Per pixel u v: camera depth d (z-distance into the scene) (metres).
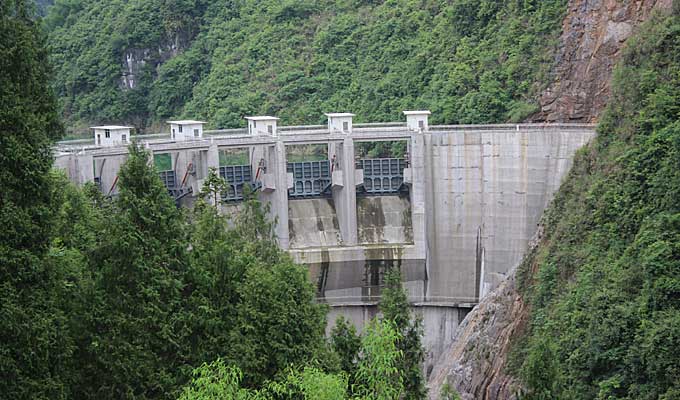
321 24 135.00
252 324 43.03
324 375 36.06
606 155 76.88
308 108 122.88
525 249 92.94
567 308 67.12
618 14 98.88
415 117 95.81
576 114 100.50
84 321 40.50
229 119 126.38
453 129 98.19
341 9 135.88
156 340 41.56
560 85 101.88
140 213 42.09
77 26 157.00
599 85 99.31
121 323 40.44
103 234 42.16
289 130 102.94
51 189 39.44
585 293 65.88
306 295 45.38
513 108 104.25
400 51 121.00
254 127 94.19
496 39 110.81
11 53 38.28
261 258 51.22
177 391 40.16
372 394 37.75
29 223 37.62
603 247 69.81
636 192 69.06
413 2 126.56
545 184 92.06
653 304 59.72
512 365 73.00
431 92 112.56
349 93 122.00
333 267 93.19
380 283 95.38
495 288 90.56
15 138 37.69
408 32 123.38
